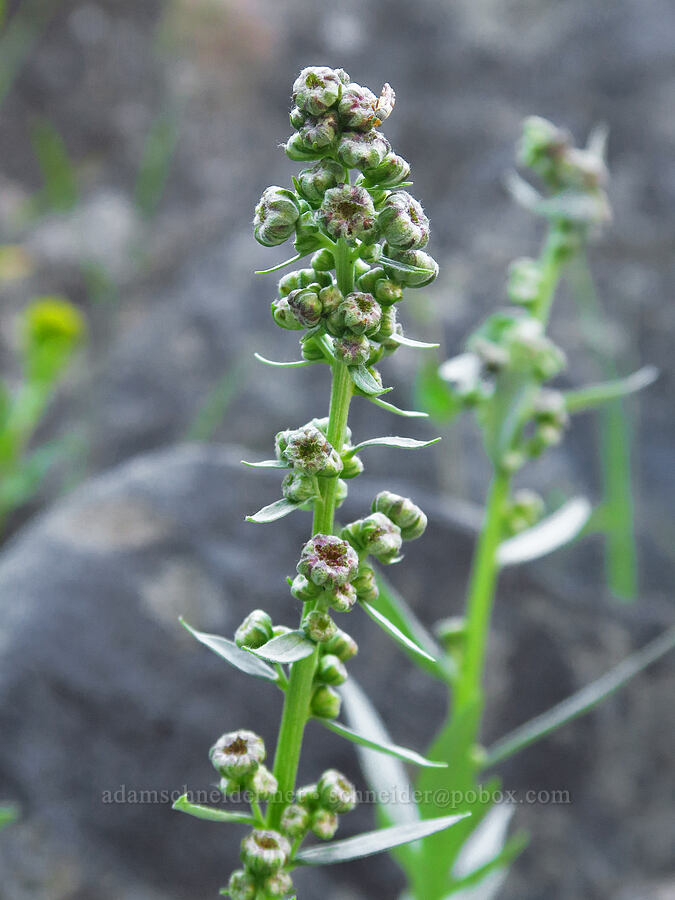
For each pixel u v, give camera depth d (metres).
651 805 0.27
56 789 0.23
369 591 0.13
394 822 0.19
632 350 0.40
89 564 0.25
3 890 0.22
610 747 0.27
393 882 0.24
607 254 0.42
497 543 0.20
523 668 0.27
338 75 0.12
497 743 0.26
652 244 0.42
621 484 0.36
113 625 0.24
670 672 0.28
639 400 0.40
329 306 0.12
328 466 0.12
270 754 0.24
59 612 0.24
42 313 0.35
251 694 0.24
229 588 0.26
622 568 0.36
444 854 0.19
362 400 0.39
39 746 0.23
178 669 0.24
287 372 0.41
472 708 0.18
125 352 0.43
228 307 0.43
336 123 0.12
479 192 0.44
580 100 0.45
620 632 0.28
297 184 0.12
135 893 0.22
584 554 0.37
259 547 0.26
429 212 0.44
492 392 0.20
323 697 0.13
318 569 0.12
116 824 0.23
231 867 0.23
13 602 0.25
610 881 0.26
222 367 0.41
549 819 0.26
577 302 0.41
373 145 0.12
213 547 0.26
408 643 0.12
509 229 0.43
